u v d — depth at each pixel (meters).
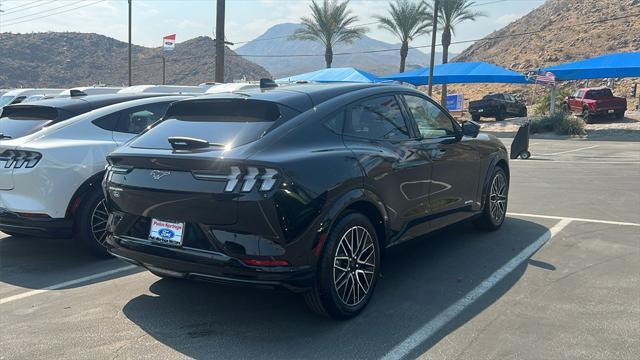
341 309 4.24
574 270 5.36
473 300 4.67
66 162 5.82
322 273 4.06
